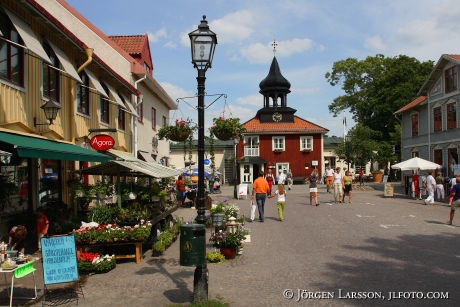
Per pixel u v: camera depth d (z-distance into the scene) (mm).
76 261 7199
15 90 10516
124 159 13211
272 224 16031
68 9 22125
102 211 11172
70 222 11961
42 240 7039
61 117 13312
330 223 15984
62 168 14047
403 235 13094
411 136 39281
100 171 12422
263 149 56062
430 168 28062
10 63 10430
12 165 11141
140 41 27250
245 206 24016
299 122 58188
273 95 58844
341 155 45281
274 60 59594
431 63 50812
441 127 33906
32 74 11438
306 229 14578
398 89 49531
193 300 6789
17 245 9234
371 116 54969
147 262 9945
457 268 8781
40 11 10961
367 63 55906
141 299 7117
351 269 8891
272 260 9906
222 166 56125
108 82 17781
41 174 12633
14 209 11180
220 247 10094
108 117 18312
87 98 15766
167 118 32844
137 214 11188
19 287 7906
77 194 13992
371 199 27922
